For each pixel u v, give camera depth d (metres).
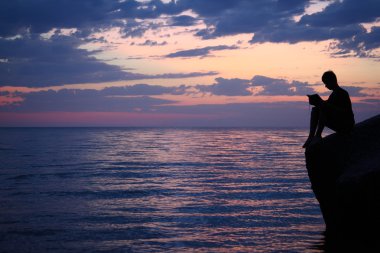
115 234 9.61
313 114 8.66
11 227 10.23
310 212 12.22
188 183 19.38
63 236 9.41
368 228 7.51
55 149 47.09
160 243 8.85
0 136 101.38
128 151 44.72
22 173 23.02
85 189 17.16
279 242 8.83
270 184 18.91
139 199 14.70
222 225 10.54
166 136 107.25
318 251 8.07
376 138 8.33
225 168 26.84
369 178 7.25
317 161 8.58
